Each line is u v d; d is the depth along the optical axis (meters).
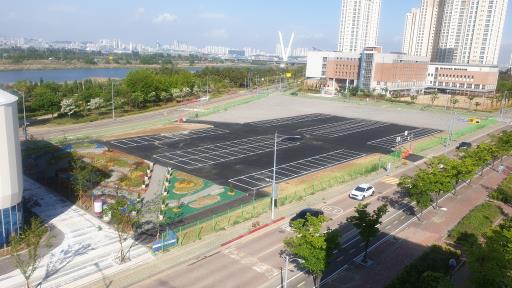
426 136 95.31
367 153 77.81
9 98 36.91
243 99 152.00
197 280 33.53
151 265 35.66
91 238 39.84
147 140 82.31
